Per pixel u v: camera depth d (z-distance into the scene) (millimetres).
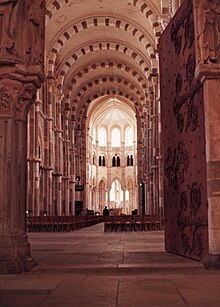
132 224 28562
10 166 9750
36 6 10422
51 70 37875
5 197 9617
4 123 9875
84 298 6332
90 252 13094
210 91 9938
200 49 10109
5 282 7867
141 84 47625
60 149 42844
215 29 10180
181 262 10305
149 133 44781
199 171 10594
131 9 35188
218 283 7602
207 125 9875
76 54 42438
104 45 42500
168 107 13523
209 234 9672
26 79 9977
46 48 37281
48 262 10445
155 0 31312
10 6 9953
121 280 8031
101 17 36719
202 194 10344
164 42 14086
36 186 32188
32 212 31719
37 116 32906
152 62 36219
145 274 8867
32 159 32156
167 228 13305
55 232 27344
